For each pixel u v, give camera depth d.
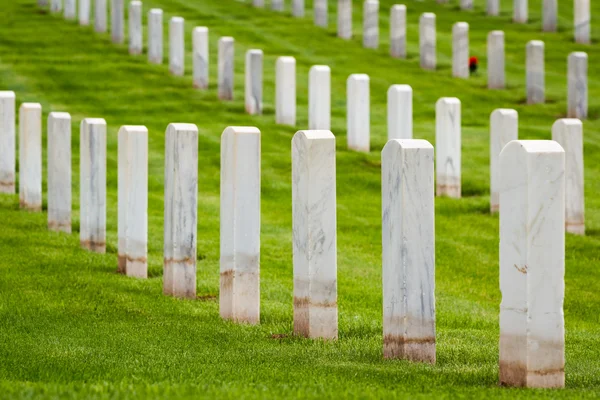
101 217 17.84
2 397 8.38
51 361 10.73
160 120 30.00
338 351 11.52
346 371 10.30
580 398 8.98
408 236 10.53
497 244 19.84
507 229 9.39
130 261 16.17
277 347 11.74
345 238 20.28
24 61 36.50
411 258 10.60
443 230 20.81
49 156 19.19
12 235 18.70
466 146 27.97
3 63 36.19
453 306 15.63
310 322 12.14
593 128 30.05
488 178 24.95
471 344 12.54
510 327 9.51
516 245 9.30
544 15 43.38
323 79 27.84
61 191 19.19
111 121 29.70
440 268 18.23
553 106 32.75
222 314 13.63
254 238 13.27
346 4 41.34
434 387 9.52
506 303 9.53
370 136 28.86
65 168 19.19
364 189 24.50
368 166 26.09
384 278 11.01
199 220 21.33
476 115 31.62
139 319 13.48
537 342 9.35
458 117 23.48
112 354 11.21
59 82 33.94
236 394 8.70
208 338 12.27
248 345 11.84
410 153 10.38
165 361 10.84
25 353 11.16
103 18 41.06
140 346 11.71
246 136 13.02
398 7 38.50
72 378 9.88
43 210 21.27
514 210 9.27
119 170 16.28
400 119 25.20
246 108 31.06
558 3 49.75
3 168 22.14
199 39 33.62
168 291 15.07
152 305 14.32
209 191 24.05
